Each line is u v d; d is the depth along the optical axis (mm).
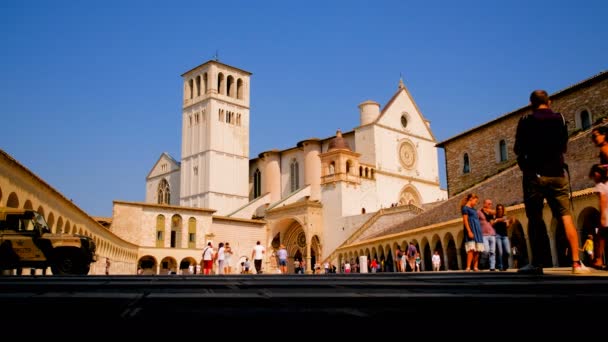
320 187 89938
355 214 86250
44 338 2756
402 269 47906
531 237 11281
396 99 97125
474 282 7203
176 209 87562
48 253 26281
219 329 3117
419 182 96875
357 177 87812
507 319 3510
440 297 4863
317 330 3102
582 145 42125
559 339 2826
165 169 125750
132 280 8375
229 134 116000
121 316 3578
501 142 62906
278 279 8602
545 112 10875
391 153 93562
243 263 73125
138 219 84000
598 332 3018
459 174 69562
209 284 6895
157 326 3193
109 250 65625
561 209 10531
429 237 48719
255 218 103375
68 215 46500
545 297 4777
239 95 122000
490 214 21812
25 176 34188
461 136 69500
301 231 91062
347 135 98875
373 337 2885
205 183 111688
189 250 87500
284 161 108875
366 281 7750
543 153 10695
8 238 25906
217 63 117750
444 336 2914
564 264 35000
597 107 50781
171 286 6473
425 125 101375
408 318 3570
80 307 4055
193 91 121188
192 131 118438
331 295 5090
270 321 3432
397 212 74375
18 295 4953
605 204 11883
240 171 115500
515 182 45344
